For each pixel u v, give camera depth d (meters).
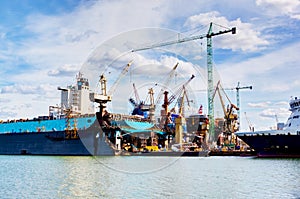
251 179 51.50
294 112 100.69
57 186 44.06
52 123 143.62
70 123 131.12
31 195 37.81
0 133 155.88
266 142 98.00
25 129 152.75
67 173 59.91
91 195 37.41
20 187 43.50
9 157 124.25
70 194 38.03
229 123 177.88
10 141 152.75
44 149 140.38
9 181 49.44
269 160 91.56
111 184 45.66
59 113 144.00
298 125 95.88
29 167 75.62
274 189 41.50
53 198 35.97
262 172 61.62
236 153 138.75
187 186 43.72
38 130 146.88
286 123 103.81
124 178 51.81
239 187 42.97
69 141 132.25
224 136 175.62
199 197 36.25
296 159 92.19
